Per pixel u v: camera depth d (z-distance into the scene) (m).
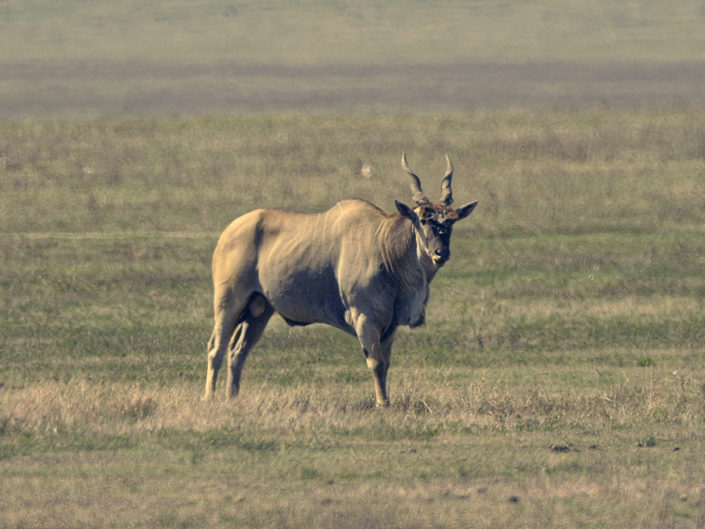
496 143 125.81
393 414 43.22
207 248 81.50
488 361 56.19
